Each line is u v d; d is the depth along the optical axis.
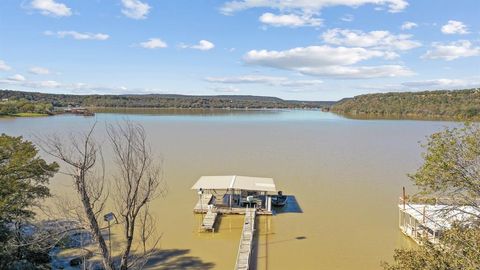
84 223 14.74
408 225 27.53
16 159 19.12
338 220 30.17
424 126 125.12
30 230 21.44
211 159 55.78
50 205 28.67
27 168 19.53
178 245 24.83
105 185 33.56
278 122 148.62
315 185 41.09
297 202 34.97
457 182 14.65
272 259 23.28
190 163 52.09
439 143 15.15
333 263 22.72
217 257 23.17
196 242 25.48
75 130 90.19
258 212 31.34
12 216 18.69
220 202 34.03
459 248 12.02
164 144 72.38
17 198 18.61
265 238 26.64
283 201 33.88
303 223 29.53
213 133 97.06
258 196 34.94
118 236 24.73
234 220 30.31
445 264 11.84
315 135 95.50
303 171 48.25
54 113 171.50
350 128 118.94
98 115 173.88
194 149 66.12
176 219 29.69
